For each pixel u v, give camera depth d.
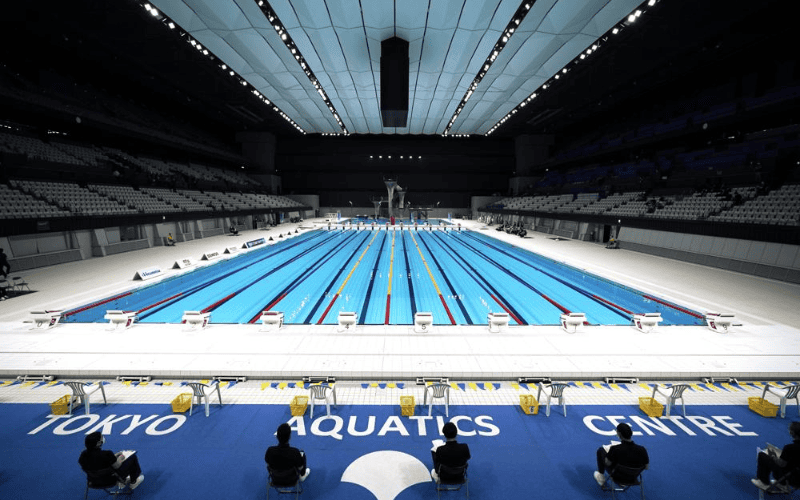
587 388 5.73
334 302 10.73
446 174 48.75
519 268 15.78
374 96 28.91
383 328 7.96
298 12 16.22
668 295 10.56
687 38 17.47
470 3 15.47
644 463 3.44
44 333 7.52
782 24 16.12
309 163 48.56
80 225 16.14
